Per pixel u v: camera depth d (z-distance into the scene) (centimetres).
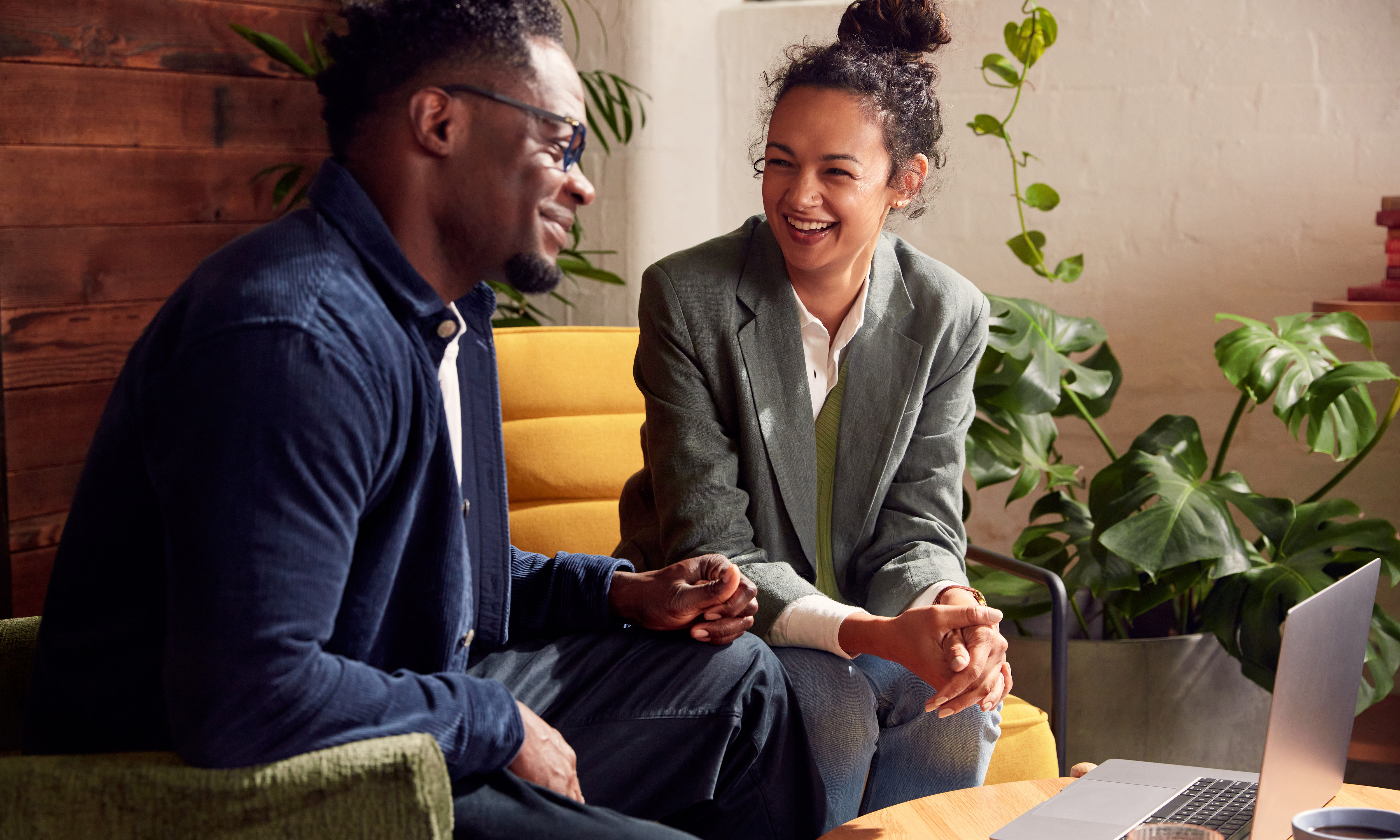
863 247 163
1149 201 279
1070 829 116
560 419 214
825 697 143
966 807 126
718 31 317
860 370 169
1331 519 233
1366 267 265
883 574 164
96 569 106
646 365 170
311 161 320
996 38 286
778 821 139
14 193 262
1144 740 220
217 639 93
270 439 94
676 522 162
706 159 318
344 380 98
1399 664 211
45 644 109
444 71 108
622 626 145
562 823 105
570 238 299
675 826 138
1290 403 218
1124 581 216
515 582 145
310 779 92
